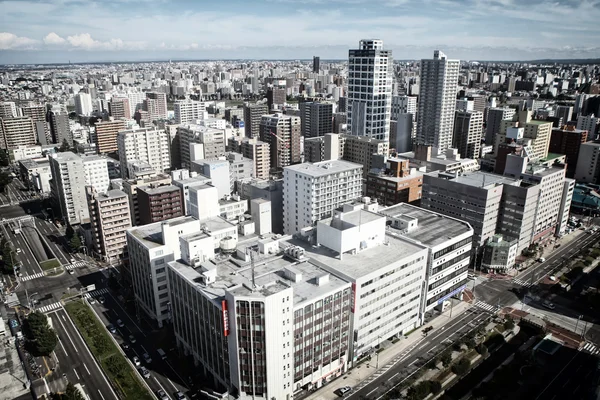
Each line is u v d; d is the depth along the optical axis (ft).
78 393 469.16
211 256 570.05
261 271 536.83
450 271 651.25
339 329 518.78
